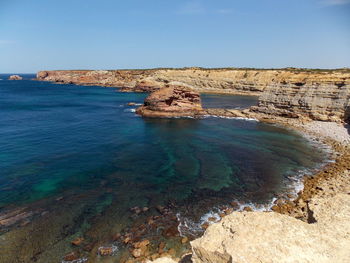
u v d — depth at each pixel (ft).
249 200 61.87
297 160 91.20
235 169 82.38
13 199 59.88
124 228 50.11
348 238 26.25
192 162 88.74
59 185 68.28
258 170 81.56
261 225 27.86
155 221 52.54
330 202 33.47
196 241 27.53
